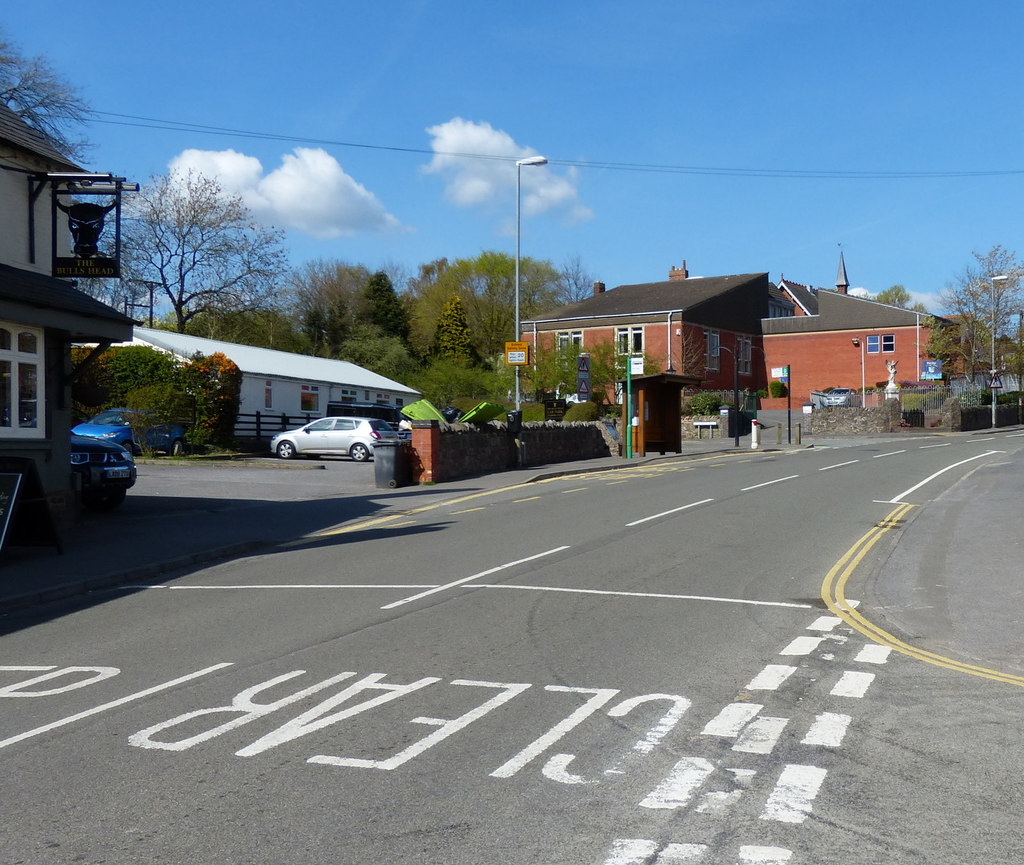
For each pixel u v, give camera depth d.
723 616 9.24
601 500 19.72
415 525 16.59
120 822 4.63
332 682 7.05
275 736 5.87
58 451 15.71
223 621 9.34
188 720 6.23
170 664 7.71
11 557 13.06
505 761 5.36
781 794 4.86
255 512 18.47
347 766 5.33
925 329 67.50
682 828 4.46
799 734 5.80
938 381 61.59
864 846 4.28
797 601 9.99
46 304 13.91
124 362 33.81
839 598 10.16
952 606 9.71
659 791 4.91
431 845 4.32
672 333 62.62
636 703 6.43
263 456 35.03
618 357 54.72
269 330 67.12
